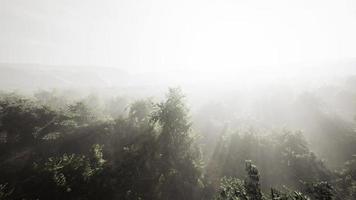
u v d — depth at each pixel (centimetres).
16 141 2200
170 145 2222
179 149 2269
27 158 2033
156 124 2309
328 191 1129
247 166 1264
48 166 1708
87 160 1881
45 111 2750
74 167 1733
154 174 1977
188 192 2034
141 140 2244
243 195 1116
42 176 1655
